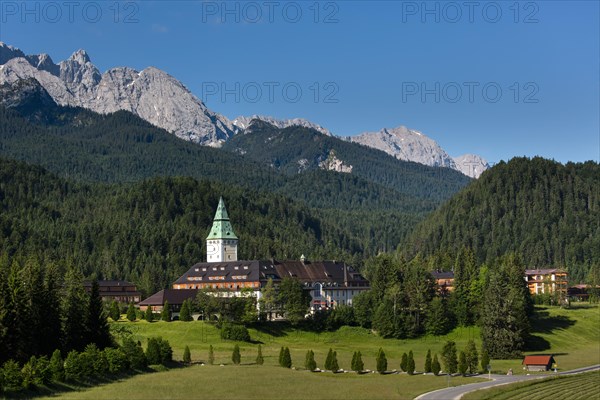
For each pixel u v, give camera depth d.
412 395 147.38
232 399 138.50
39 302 167.12
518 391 155.88
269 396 142.50
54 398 134.25
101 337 179.25
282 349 184.25
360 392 148.88
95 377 152.00
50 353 166.12
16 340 152.50
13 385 133.75
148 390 143.62
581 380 172.50
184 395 140.50
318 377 167.12
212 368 174.50
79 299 181.75
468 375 181.00
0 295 152.75
